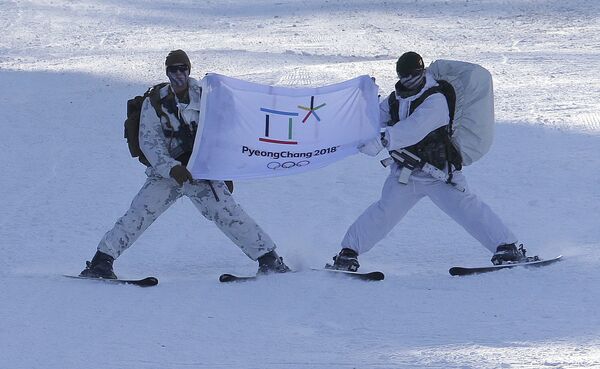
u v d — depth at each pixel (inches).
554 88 1528.1
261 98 675.4
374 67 1732.3
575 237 792.9
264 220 893.2
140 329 568.7
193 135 669.9
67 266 744.3
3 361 505.7
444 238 819.4
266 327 574.6
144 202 689.6
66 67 1867.6
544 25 2368.4
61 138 1273.4
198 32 2407.7
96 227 876.0
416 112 672.4
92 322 582.2
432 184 701.3
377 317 593.6
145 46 2199.8
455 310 604.4
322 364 497.7
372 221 704.4
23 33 2427.4
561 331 547.2
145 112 669.3
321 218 900.6
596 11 2532.0
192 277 709.3
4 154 1186.6
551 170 1035.3
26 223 885.8
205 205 690.8
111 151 1201.4
